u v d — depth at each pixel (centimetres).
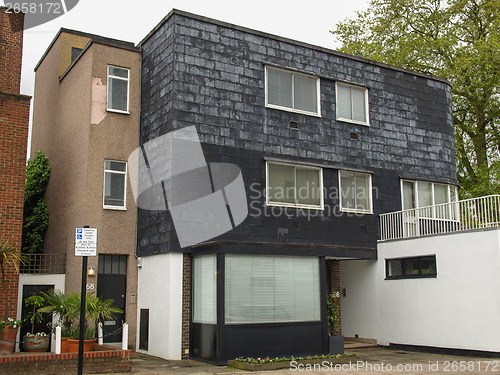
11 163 1420
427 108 2033
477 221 1619
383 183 1858
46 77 2123
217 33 1620
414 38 2666
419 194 1936
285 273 1437
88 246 867
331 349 1455
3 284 1272
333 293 1727
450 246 1526
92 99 1667
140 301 1617
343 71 1853
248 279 1373
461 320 1470
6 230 1391
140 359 1432
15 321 1227
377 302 1745
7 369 1050
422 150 1983
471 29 2606
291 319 1416
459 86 2569
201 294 1424
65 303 1205
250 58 1664
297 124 1714
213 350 1327
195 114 1540
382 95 1927
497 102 2633
